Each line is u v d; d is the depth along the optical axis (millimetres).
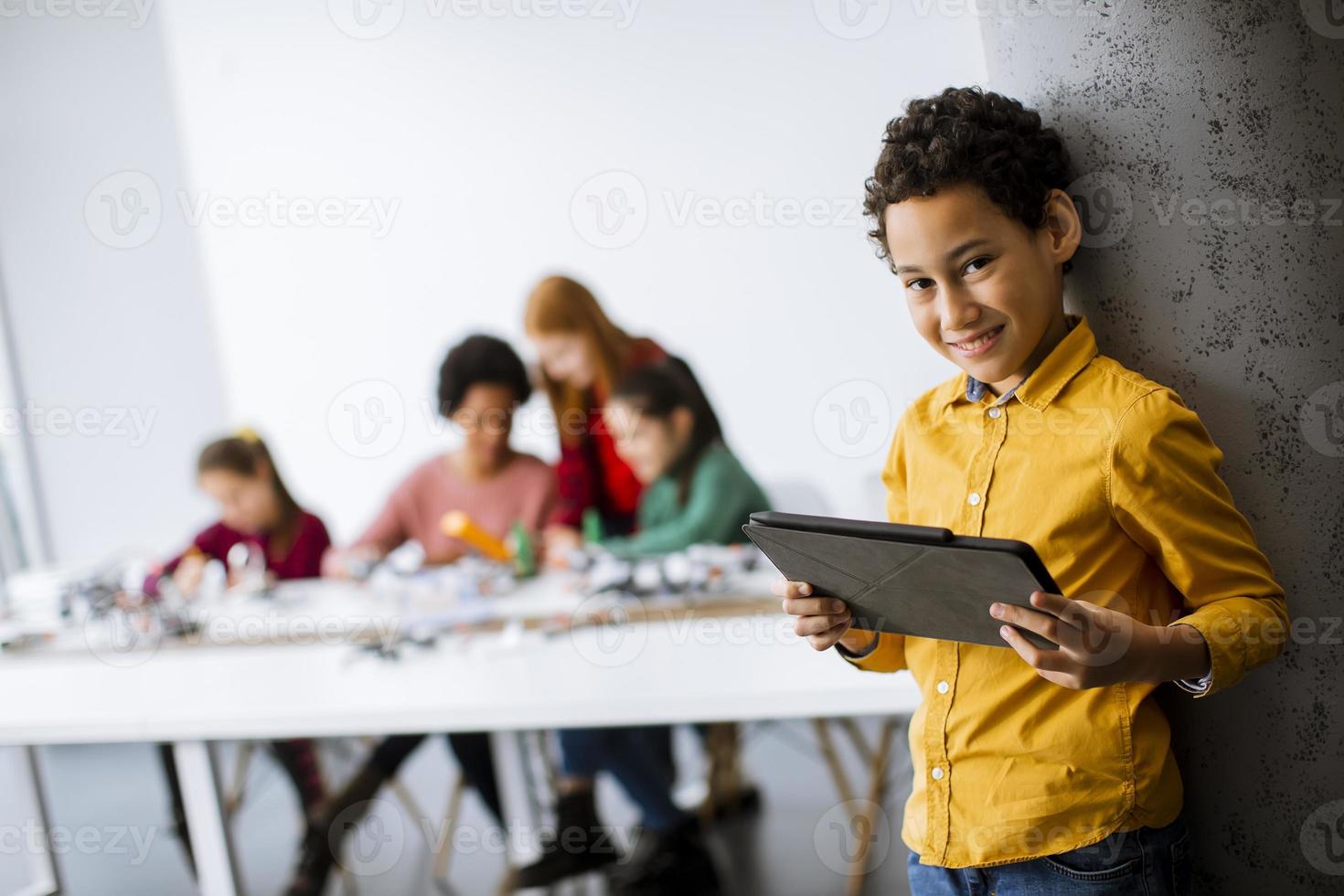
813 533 821
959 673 928
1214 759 991
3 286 3693
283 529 2877
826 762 2750
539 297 3031
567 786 2258
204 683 1980
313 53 3650
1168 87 929
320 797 2361
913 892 988
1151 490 832
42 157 3689
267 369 3809
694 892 2234
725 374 3609
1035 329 873
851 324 3543
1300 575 943
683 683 1707
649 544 2582
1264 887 987
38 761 2350
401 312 3758
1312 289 917
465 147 3648
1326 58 903
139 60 3678
